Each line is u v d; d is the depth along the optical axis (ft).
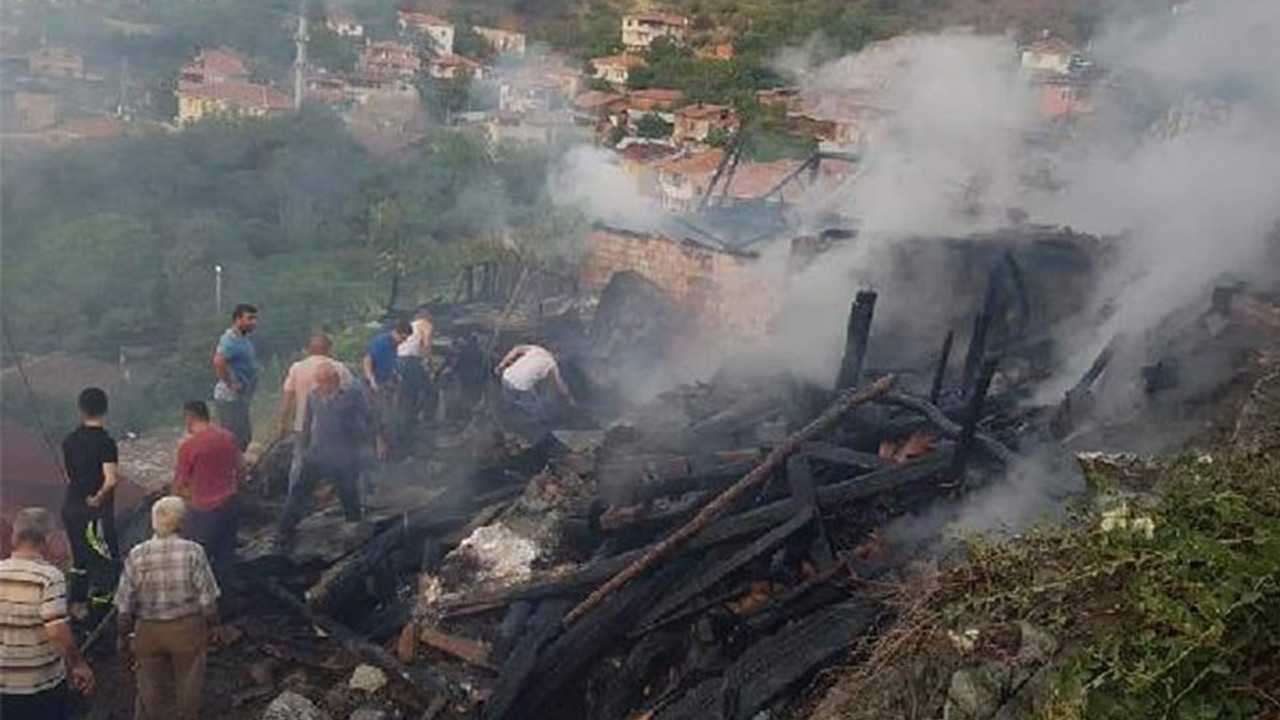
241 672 18.95
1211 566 9.79
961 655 10.96
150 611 16.11
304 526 22.82
